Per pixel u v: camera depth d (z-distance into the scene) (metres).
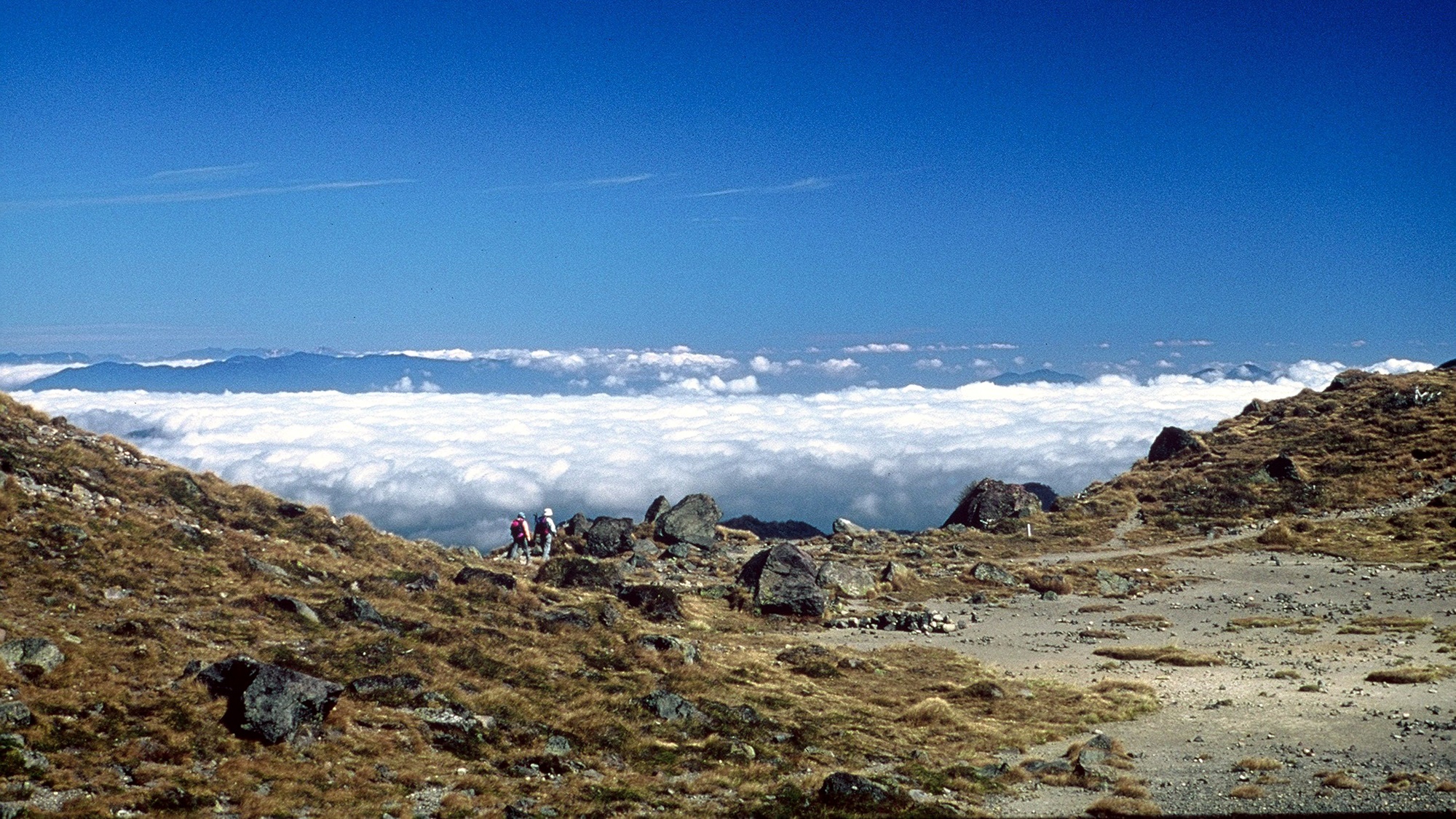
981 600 54.34
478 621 33.34
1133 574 60.50
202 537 33.69
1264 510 76.62
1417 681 31.22
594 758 24.16
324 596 31.80
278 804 18.77
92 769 18.59
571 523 68.44
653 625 41.56
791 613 48.56
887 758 25.97
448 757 22.69
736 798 22.16
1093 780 23.47
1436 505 69.38
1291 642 40.47
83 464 36.22
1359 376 111.62
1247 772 23.28
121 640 24.39
